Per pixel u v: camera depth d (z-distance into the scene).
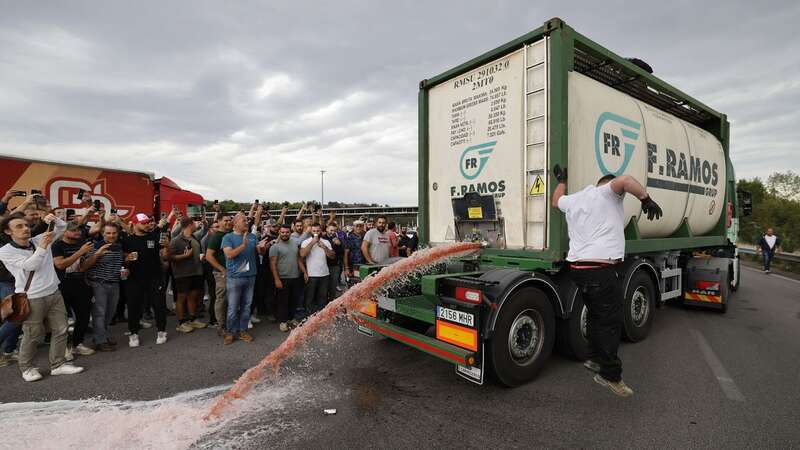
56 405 3.26
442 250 4.03
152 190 10.80
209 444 2.63
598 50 4.03
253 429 2.82
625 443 2.60
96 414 3.07
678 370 3.92
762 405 3.16
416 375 3.82
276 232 7.04
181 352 4.68
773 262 16.98
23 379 3.84
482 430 2.78
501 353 3.31
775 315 6.43
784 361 4.20
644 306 4.92
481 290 3.13
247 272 5.07
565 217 3.60
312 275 5.90
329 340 4.95
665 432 2.74
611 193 3.15
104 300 4.77
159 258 5.12
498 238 4.17
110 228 4.86
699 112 6.54
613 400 3.25
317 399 3.30
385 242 7.07
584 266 3.16
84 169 9.37
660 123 5.21
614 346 3.16
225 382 3.76
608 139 4.24
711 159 6.51
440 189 4.81
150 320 6.19
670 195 5.30
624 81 4.98
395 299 4.00
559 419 2.94
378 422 2.90
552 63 3.64
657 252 5.40
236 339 5.19
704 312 6.64
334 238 6.80
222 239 5.40
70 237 4.62
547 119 3.68
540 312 3.63
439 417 2.98
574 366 4.00
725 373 3.84
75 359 4.45
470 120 4.45
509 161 4.05
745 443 2.61
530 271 3.54
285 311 5.66
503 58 4.11
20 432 2.79
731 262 7.63
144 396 3.44
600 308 3.17
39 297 3.85
